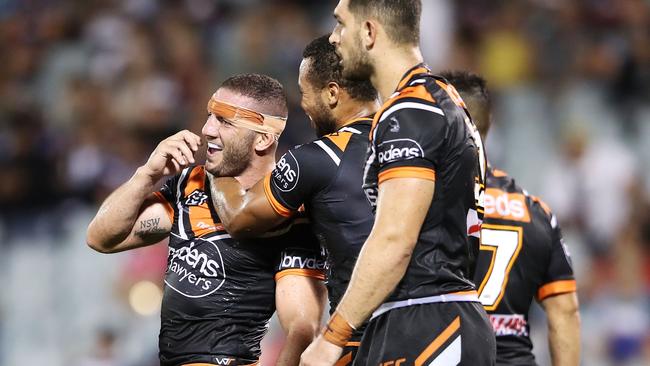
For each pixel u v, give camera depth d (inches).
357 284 319.6
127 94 1106.1
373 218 364.8
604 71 1157.1
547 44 1173.7
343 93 384.5
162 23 1186.6
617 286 889.5
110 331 856.3
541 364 775.1
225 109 386.0
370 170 339.0
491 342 335.9
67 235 976.3
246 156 387.9
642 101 1150.3
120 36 1180.5
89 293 925.8
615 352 825.5
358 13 345.4
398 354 328.2
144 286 885.2
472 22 1184.8
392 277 318.7
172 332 388.2
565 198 986.1
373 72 349.1
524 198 447.5
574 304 451.2
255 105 386.3
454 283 334.0
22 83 1185.4
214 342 382.6
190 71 1138.7
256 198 370.6
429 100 332.8
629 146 1109.7
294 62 1115.3
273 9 1186.6
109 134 1066.1
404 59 343.6
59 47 1217.4
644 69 1160.2
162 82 1110.4
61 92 1157.1
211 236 387.5
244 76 393.4
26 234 999.6
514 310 438.3
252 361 389.7
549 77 1162.6
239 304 385.7
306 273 384.2
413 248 322.0
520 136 1105.4
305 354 326.3
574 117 1122.7
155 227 399.2
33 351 930.1
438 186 330.3
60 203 1024.2
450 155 330.3
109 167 1024.2
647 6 1203.2
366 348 339.3
